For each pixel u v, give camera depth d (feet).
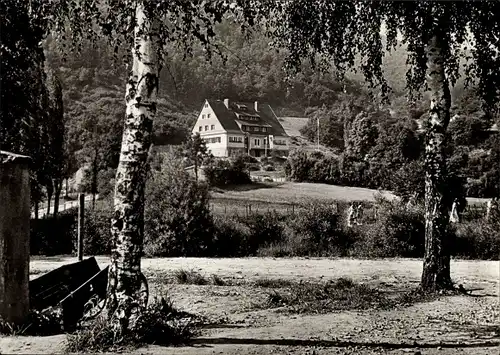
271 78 467.52
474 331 30.12
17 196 26.66
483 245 82.99
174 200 81.76
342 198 180.86
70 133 253.44
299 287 45.60
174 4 27.17
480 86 47.91
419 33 45.80
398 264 71.87
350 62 49.19
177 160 87.51
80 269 36.17
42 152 93.30
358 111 396.57
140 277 26.23
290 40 48.83
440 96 45.47
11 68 61.36
